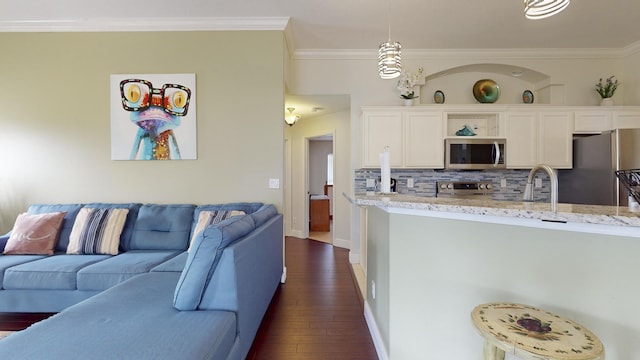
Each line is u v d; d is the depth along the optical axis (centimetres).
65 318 137
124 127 314
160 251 269
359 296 279
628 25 319
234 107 318
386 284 169
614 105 379
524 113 361
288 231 585
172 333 125
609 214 97
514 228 127
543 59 385
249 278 179
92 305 152
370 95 391
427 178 394
